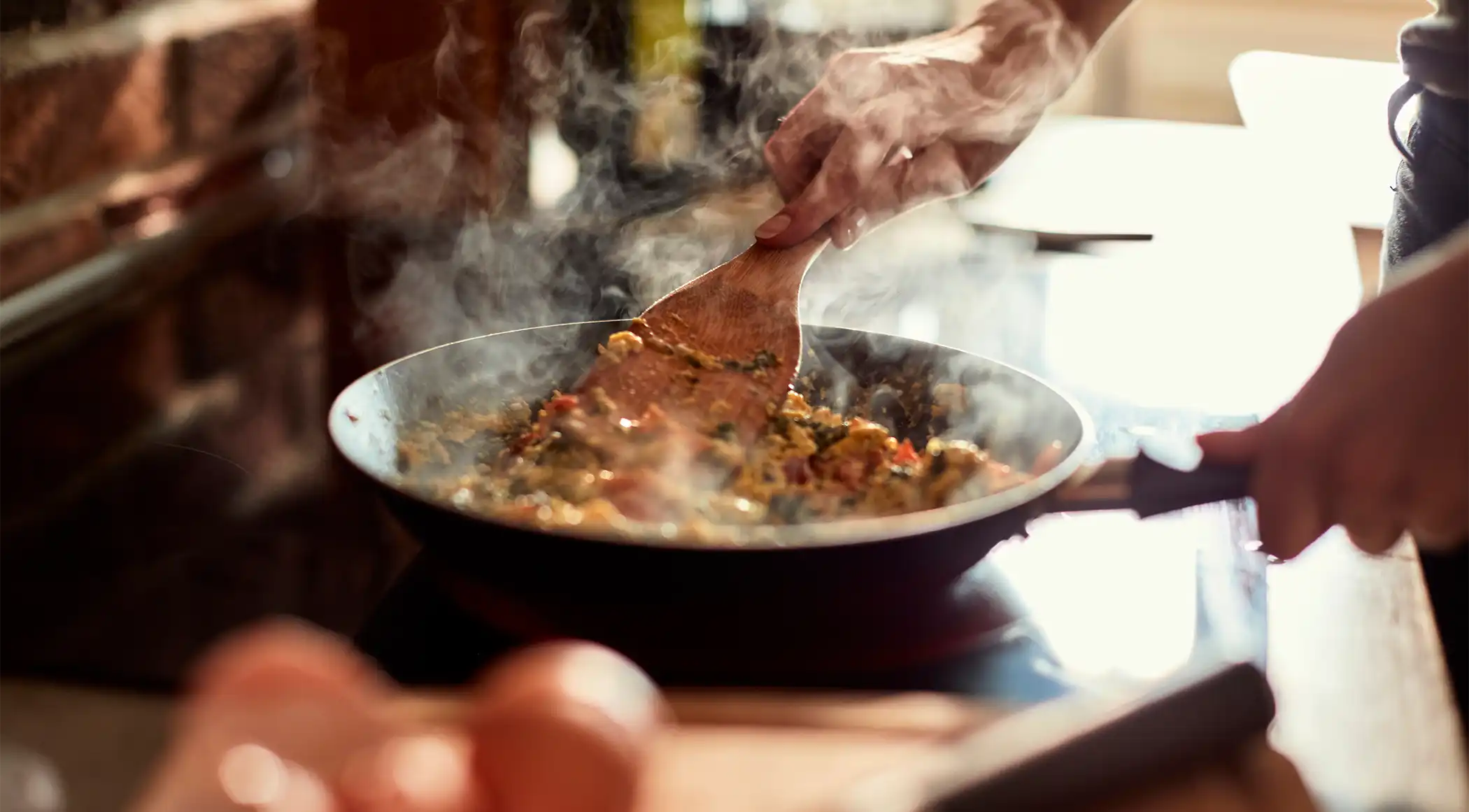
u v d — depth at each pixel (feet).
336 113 4.36
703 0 4.86
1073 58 3.66
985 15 3.66
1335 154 4.97
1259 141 5.47
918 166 3.55
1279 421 2.62
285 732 1.98
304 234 4.21
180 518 2.85
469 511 2.50
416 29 4.28
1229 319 3.98
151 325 3.61
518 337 3.20
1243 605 2.64
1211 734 2.21
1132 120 6.81
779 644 2.57
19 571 2.65
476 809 1.95
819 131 3.40
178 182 4.12
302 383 3.41
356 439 2.89
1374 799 2.24
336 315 3.74
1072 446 2.85
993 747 2.18
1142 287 4.16
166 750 2.17
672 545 2.43
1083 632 2.61
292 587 2.68
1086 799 2.15
